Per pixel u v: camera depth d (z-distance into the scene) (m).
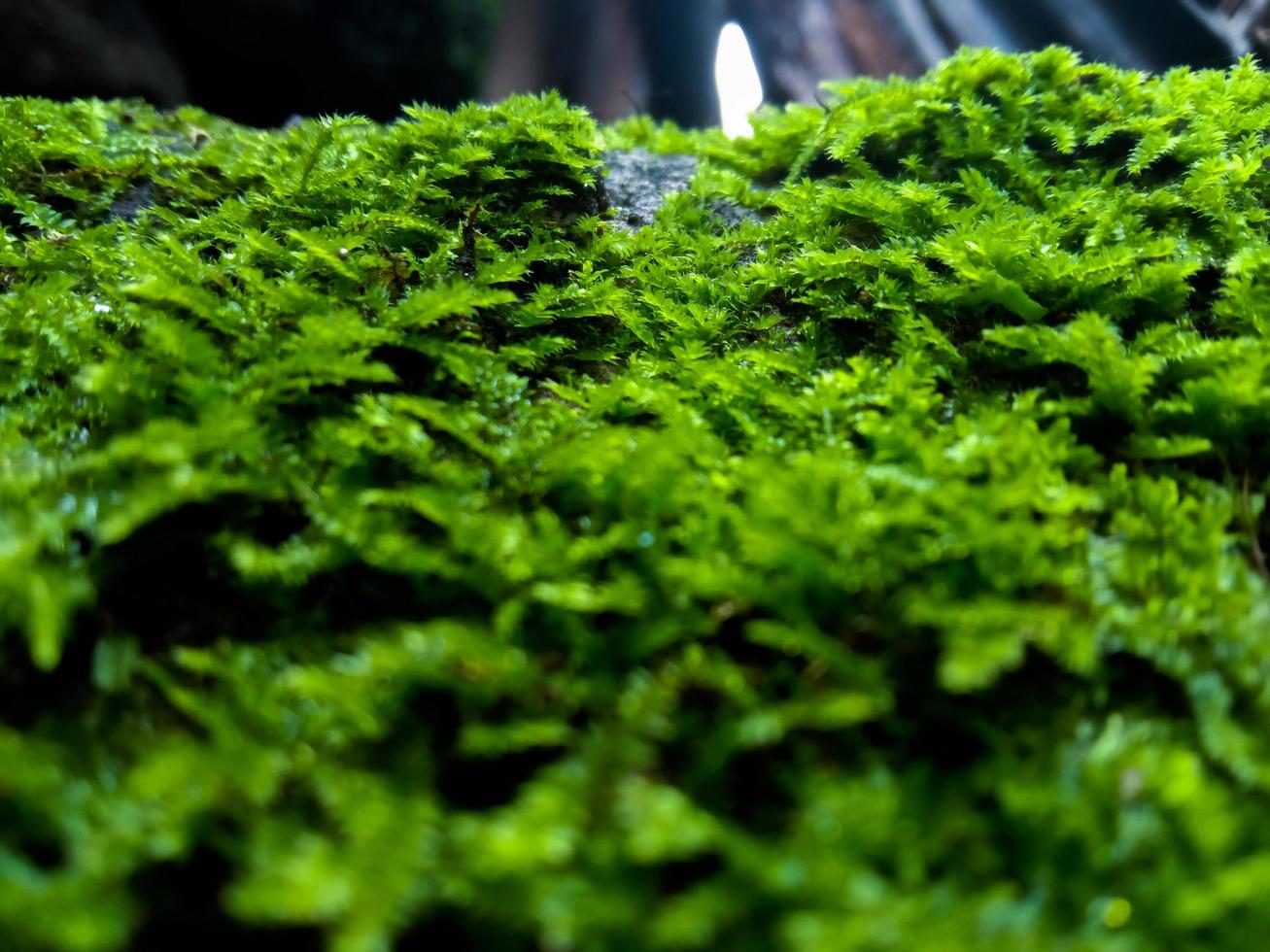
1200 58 0.20
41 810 0.08
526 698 0.09
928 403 0.10
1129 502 0.10
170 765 0.08
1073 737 0.09
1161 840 0.08
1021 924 0.07
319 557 0.10
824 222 0.12
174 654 0.09
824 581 0.09
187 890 0.08
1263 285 0.11
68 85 0.24
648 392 0.11
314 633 0.09
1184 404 0.10
